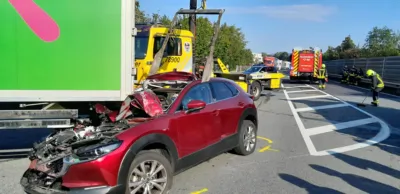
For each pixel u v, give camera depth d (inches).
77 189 154.8
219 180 214.2
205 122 216.7
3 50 199.0
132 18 222.1
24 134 329.4
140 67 407.8
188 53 444.5
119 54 219.3
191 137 203.6
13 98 202.4
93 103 226.7
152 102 196.2
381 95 849.5
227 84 261.7
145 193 172.4
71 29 209.5
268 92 860.6
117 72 219.9
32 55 204.1
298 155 276.2
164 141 182.5
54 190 158.7
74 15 209.5
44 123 210.7
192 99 213.9
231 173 227.8
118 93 221.5
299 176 223.8
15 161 249.1
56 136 195.8
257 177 220.5
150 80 251.3
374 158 270.1
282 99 706.8
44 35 205.0
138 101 195.6
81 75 213.5
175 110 199.2
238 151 265.7
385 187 206.7
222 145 236.4
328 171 235.1
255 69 768.9
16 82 202.2
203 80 232.2
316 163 254.1
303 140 332.2
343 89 1010.1
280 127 400.2
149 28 413.4
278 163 252.4
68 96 211.9
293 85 1175.0
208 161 254.5
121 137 165.5
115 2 215.9
